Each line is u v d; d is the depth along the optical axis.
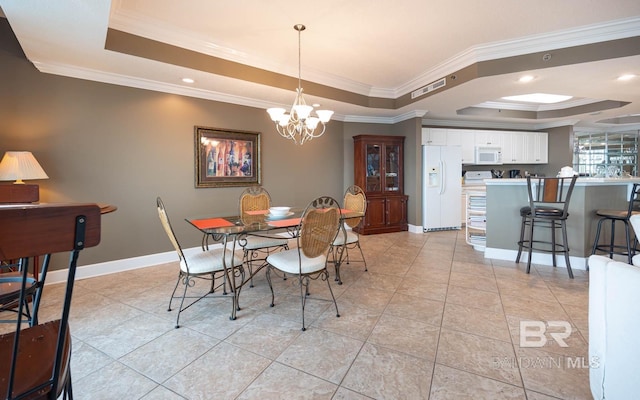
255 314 2.33
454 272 3.29
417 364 1.69
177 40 3.06
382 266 3.54
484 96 4.35
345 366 1.68
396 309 2.39
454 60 3.75
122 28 2.76
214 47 3.28
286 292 2.77
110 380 1.58
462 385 1.52
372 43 3.32
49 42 2.54
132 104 3.50
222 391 1.50
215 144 4.17
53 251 0.64
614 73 3.42
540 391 1.47
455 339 1.94
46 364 0.82
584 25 2.98
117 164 3.41
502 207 3.73
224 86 3.79
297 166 5.13
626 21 2.89
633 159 7.24
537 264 3.53
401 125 5.84
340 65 3.95
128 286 2.94
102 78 3.28
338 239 3.09
